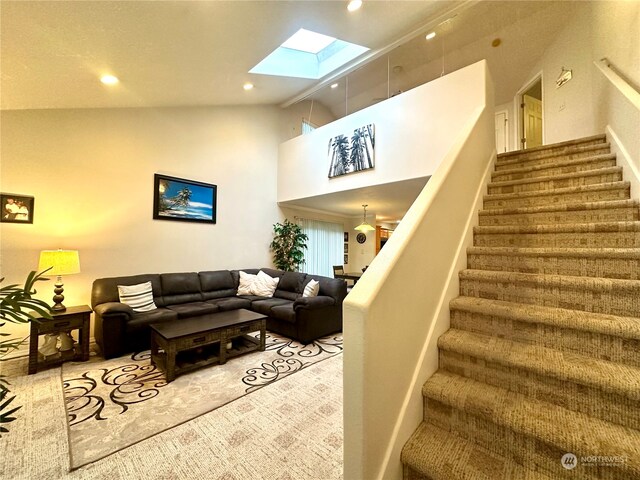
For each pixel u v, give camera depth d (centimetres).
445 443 116
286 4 250
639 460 85
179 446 169
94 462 156
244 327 315
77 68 254
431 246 149
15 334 307
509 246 206
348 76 584
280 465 155
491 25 425
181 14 220
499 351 130
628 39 224
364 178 438
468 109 330
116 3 188
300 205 635
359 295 100
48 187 328
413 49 493
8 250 302
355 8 293
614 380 102
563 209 204
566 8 369
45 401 217
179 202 455
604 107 258
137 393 231
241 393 233
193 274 451
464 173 206
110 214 380
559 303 148
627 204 182
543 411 110
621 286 130
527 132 525
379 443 103
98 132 370
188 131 470
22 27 185
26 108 309
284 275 509
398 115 397
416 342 131
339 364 297
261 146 582
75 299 349
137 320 319
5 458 158
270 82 446
